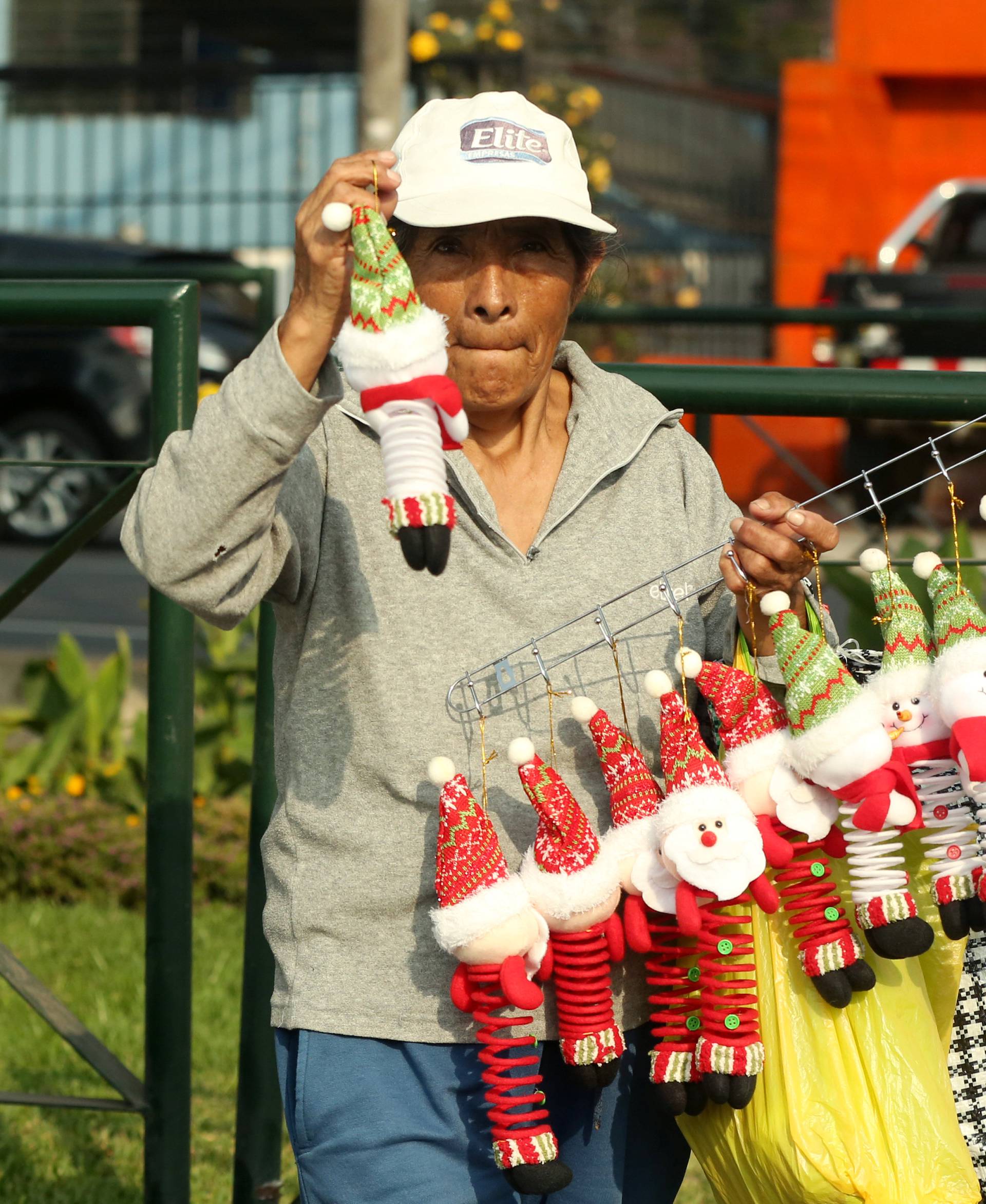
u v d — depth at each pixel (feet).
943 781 8.57
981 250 47.98
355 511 8.68
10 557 42.55
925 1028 8.71
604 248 9.13
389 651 8.57
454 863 8.07
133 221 53.62
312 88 49.29
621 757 8.45
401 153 8.62
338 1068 8.47
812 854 8.57
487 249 8.52
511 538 8.96
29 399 43.60
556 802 8.25
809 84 52.85
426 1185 8.36
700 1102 8.62
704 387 10.66
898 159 57.41
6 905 21.93
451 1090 8.50
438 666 8.59
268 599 8.84
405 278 7.39
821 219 52.65
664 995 8.74
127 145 53.47
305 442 7.87
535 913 8.16
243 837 22.11
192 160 51.65
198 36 58.65
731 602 9.25
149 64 49.88
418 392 7.31
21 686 28.02
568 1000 8.39
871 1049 8.55
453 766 8.24
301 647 8.84
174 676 11.03
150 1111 11.18
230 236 49.75
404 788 8.51
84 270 25.41
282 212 50.26
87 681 24.54
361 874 8.51
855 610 15.24
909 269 48.24
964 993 9.34
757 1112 8.61
